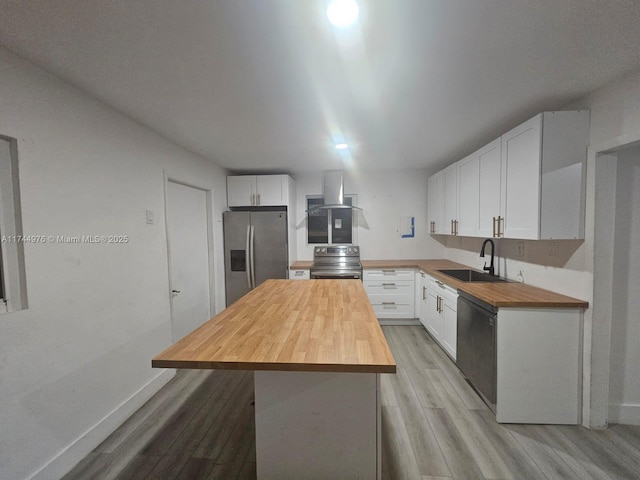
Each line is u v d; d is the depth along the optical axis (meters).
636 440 1.79
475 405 2.16
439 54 1.42
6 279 1.39
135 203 2.25
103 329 1.91
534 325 1.93
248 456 1.70
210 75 1.60
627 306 1.90
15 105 1.40
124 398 2.08
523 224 2.07
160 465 1.64
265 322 1.58
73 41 1.29
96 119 1.88
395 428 1.92
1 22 1.15
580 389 1.94
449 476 1.54
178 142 2.83
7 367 1.36
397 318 3.94
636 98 1.59
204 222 3.57
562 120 1.87
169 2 1.06
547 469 1.58
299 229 4.62
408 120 2.30
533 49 1.38
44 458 1.50
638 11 1.12
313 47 1.35
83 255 1.77
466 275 3.41
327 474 1.37
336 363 1.09
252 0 1.05
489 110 2.11
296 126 2.42
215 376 2.67
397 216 4.48
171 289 2.70
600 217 1.82
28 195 1.46
